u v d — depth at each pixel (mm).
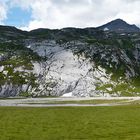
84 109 135625
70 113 119750
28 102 189500
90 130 80000
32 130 80312
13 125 88562
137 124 88938
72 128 83312
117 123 91312
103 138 69500
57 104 171375
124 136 71250
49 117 107062
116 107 143625
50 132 77438
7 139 69250
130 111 123875
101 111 126375
